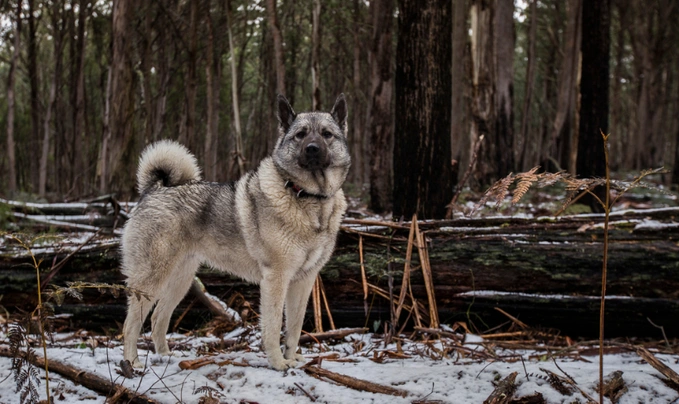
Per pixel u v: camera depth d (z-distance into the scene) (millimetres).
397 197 7812
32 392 3123
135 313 4434
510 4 17859
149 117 19375
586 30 11242
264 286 4379
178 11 19828
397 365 4258
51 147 29734
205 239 4691
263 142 30172
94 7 22531
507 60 17922
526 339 5562
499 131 18047
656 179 24422
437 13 7453
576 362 4480
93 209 8828
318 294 5805
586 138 11250
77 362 4137
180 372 4117
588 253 5734
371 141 12695
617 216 6191
